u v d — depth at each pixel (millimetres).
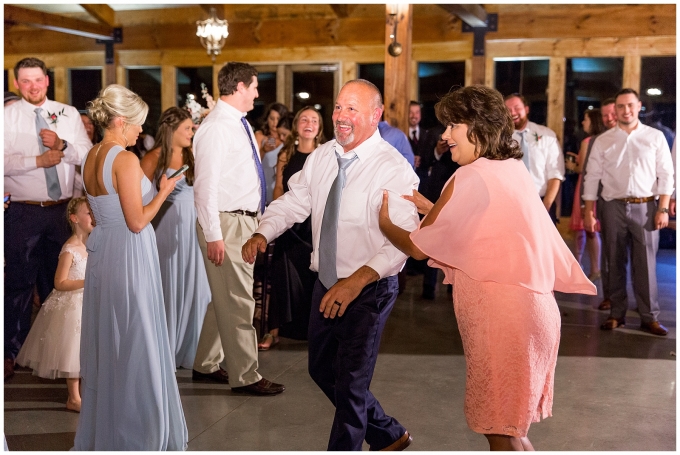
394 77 6426
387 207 2465
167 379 2871
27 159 3922
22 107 4051
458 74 9750
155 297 2820
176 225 4023
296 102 10344
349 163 2564
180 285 4066
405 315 5531
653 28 8891
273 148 6035
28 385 3820
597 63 9281
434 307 5812
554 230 2361
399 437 2809
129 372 2711
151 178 4004
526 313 2225
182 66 10570
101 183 2723
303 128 4496
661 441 3117
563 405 3561
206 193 3395
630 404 3586
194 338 4145
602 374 4062
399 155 2586
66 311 3430
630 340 4785
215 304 3639
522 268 2217
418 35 9734
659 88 9062
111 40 10727
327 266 2559
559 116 9359
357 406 2484
